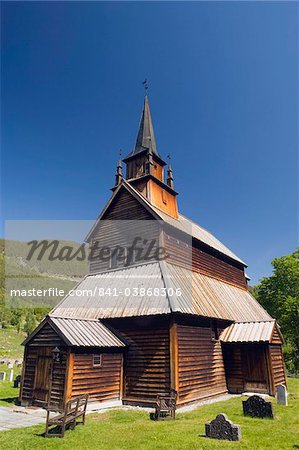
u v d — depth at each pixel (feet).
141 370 53.83
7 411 48.65
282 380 69.97
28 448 30.78
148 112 97.96
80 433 35.83
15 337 194.80
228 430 33.68
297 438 33.81
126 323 58.03
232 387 66.33
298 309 112.37
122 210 78.07
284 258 127.65
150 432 36.06
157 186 82.12
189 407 50.75
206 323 63.67
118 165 87.61
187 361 54.24
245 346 67.41
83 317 61.21
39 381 51.75
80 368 49.39
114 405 52.11
